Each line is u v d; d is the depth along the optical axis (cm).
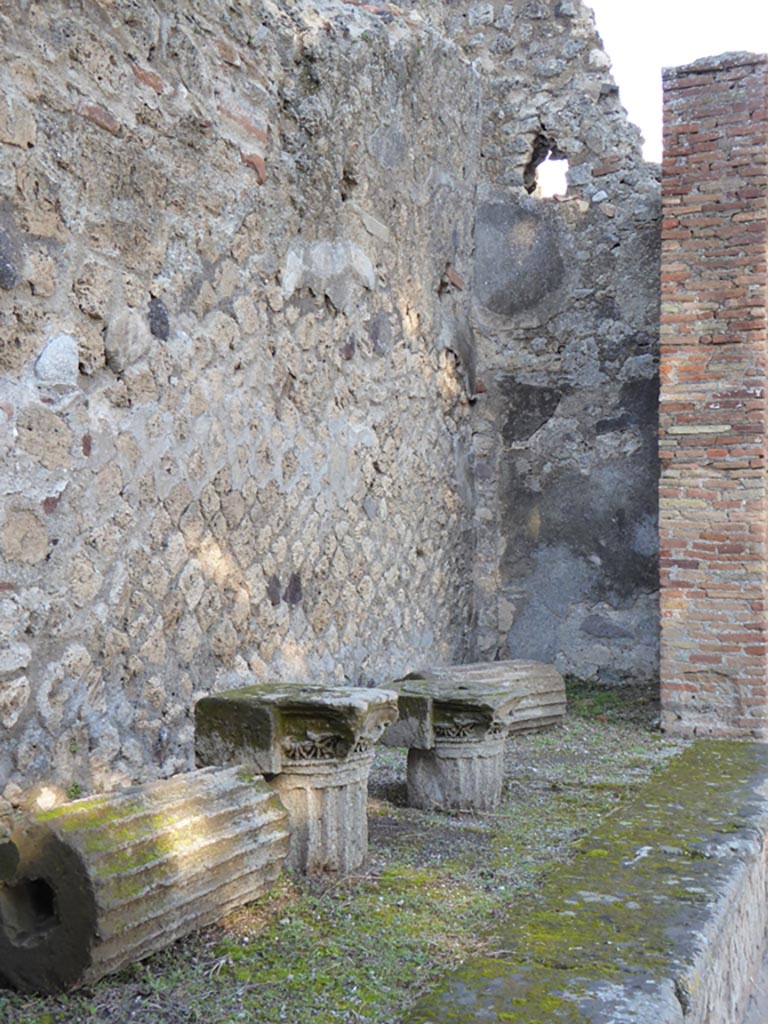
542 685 624
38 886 263
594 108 757
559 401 761
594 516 751
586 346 754
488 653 766
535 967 278
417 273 680
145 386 432
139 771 424
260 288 514
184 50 457
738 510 620
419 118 675
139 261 429
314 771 351
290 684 386
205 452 471
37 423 374
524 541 769
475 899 335
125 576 420
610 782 502
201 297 470
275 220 525
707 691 624
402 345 661
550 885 349
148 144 434
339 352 588
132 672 423
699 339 630
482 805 450
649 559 736
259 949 289
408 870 365
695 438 630
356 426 606
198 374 467
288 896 330
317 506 566
